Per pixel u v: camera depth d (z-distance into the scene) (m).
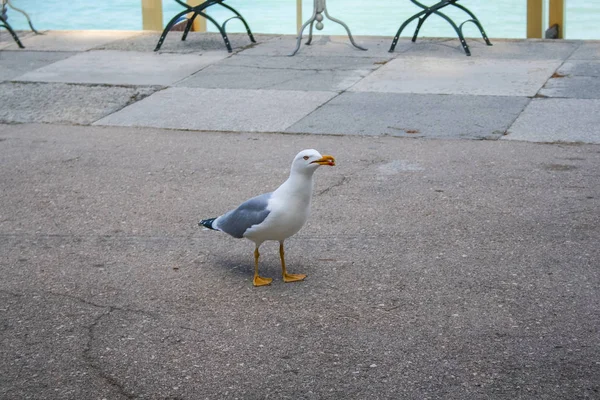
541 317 4.20
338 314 4.31
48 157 6.15
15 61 7.95
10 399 3.67
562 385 3.64
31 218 5.43
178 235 5.23
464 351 3.92
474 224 5.23
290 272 4.80
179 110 6.81
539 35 8.48
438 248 5.04
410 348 3.96
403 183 5.67
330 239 5.15
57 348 4.07
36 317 4.38
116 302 4.52
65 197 5.64
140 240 5.20
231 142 6.29
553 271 4.70
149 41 8.48
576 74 7.20
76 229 5.31
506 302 4.37
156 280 4.76
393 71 7.45
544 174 5.71
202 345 4.06
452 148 6.08
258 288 4.62
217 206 5.50
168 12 10.63
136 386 3.74
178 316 4.35
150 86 7.27
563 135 6.19
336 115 6.63
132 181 5.80
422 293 4.50
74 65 7.80
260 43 8.32
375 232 5.20
